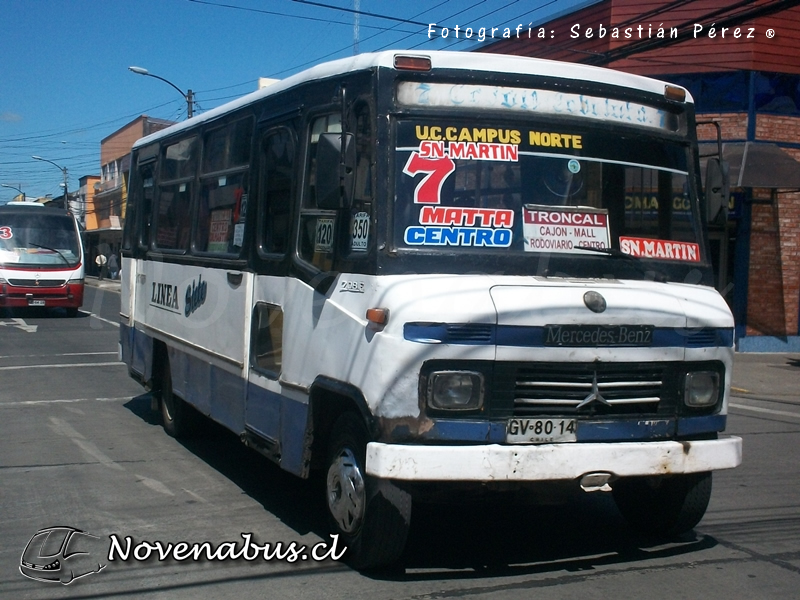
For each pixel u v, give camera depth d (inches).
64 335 769.6
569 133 207.6
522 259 195.3
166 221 354.6
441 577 199.8
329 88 213.2
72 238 964.0
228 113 286.0
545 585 195.2
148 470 301.4
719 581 199.5
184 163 333.1
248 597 187.0
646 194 215.2
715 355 204.1
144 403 439.2
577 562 212.1
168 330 341.4
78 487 277.7
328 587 192.5
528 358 182.9
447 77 197.8
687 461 196.2
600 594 189.6
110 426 378.9
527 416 184.4
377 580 197.2
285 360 227.8
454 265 190.1
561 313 184.9
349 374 192.5
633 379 194.4
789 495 281.7
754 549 224.4
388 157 190.7
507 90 203.0
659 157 219.8
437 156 194.2
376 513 189.0
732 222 715.4
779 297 717.9
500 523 246.2
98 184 2295.8
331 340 202.2
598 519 251.9
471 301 181.2
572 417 187.3
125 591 190.7
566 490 191.5
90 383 500.7
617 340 190.5
